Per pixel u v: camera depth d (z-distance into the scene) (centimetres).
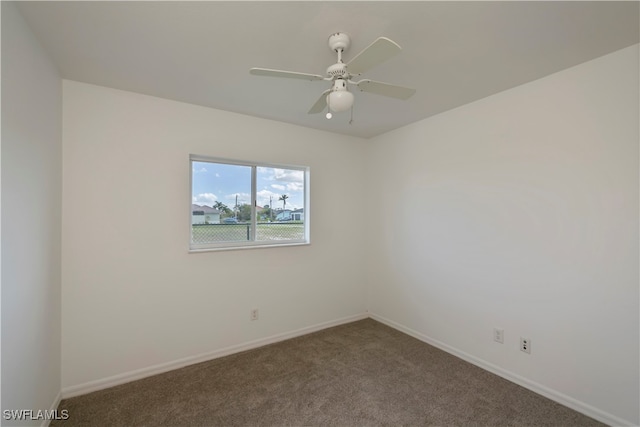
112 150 226
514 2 135
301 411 196
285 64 191
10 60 131
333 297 349
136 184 235
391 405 202
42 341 172
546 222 212
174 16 144
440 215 288
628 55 175
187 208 257
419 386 224
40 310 169
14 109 135
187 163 257
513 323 230
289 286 315
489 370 246
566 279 202
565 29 156
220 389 220
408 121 311
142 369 236
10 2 130
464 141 266
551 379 209
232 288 280
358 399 208
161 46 170
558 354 205
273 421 187
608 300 184
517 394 214
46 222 178
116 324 227
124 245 230
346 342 303
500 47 173
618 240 180
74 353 212
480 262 253
